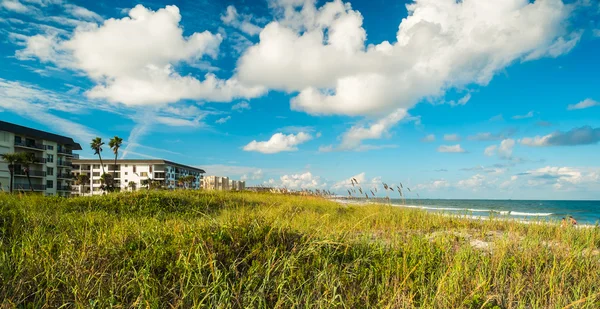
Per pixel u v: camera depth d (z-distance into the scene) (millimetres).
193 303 3779
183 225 6277
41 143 51531
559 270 5078
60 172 55750
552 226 9180
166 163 80250
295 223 7371
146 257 4762
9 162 43812
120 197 14234
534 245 6223
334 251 5422
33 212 8812
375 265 5230
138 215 11375
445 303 3980
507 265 5273
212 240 5215
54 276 4242
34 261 4609
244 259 4762
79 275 4191
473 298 4082
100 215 9891
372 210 14438
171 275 4379
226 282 4137
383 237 7570
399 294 4129
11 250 5223
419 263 5137
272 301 4070
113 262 4672
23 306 3801
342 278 4707
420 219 11180
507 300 4254
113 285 4020
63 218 8555
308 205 17469
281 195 24328
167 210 13023
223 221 6262
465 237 7961
